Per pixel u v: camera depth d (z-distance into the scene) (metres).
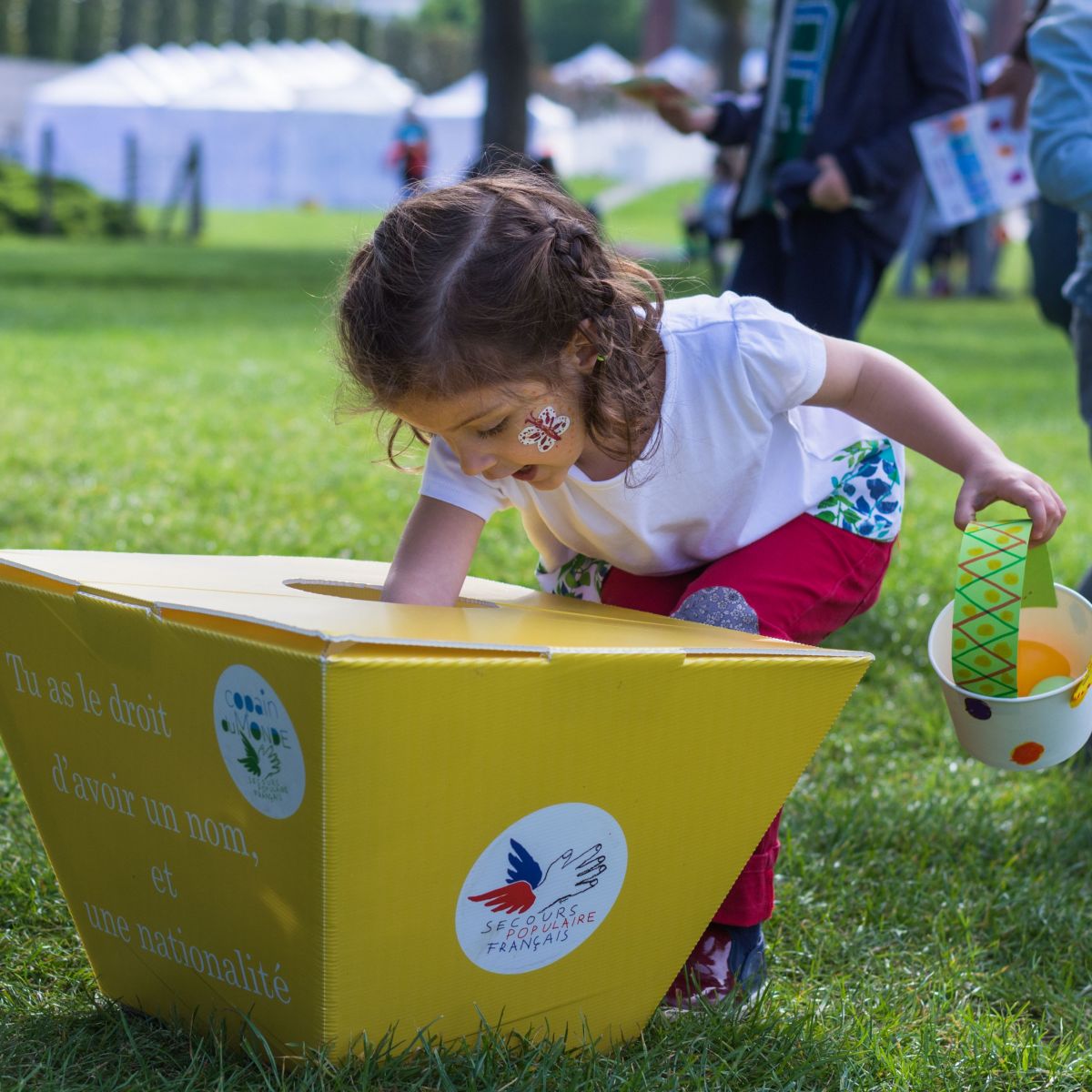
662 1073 1.49
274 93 31.31
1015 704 1.59
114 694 1.41
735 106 3.59
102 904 1.55
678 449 1.72
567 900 1.43
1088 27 2.44
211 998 1.45
